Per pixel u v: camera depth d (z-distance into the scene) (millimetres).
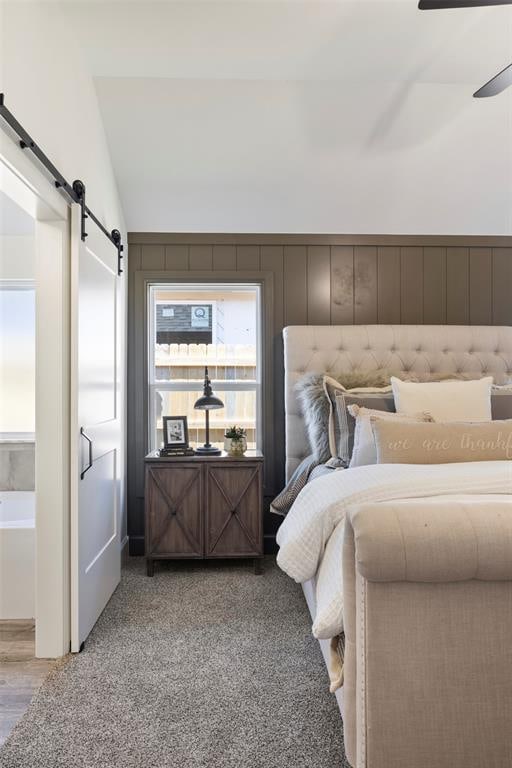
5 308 3451
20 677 2012
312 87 2844
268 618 2521
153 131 3023
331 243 3551
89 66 2658
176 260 3527
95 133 2807
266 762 1541
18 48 1797
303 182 3316
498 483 1804
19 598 2551
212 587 2926
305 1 2186
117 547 2934
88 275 2406
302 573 1823
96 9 2234
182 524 3127
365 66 2674
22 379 3447
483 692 1258
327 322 3570
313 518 1847
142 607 2656
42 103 2014
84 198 2396
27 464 3400
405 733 1244
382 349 3434
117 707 1812
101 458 2611
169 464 3123
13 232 3252
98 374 2576
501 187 3377
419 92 2877
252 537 3135
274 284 3555
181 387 3684
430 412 2703
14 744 1630
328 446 2887
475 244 3604
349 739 1354
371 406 2826
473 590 1257
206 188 3328
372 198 3406
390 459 2225
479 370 3480
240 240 3533
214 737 1653
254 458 3143
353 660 1347
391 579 1222
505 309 3643
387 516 1244
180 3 2197
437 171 3283
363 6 2217
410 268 3596
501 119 3033
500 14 2262
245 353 3713
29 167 1835
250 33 2408
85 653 2193
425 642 1248
